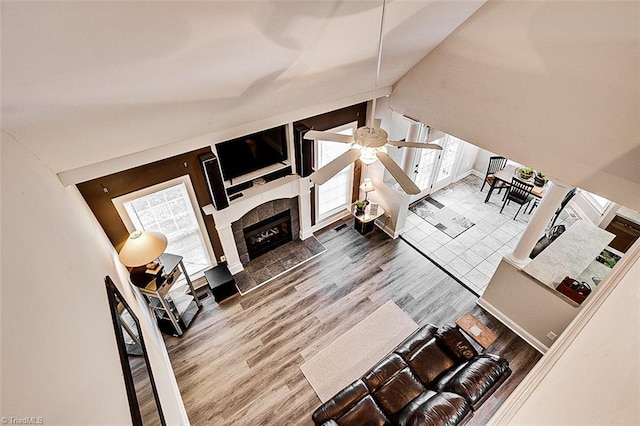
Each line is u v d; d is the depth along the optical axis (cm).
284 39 192
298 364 391
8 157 162
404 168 529
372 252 543
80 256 213
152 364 277
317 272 509
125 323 239
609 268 376
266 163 445
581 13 225
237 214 446
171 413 279
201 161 369
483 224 604
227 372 385
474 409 265
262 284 490
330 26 196
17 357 83
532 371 80
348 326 431
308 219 552
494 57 290
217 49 175
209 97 242
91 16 114
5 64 118
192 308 451
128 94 188
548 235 478
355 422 277
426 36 285
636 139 230
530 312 390
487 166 716
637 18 204
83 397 112
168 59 166
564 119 264
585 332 77
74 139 220
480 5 271
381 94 410
